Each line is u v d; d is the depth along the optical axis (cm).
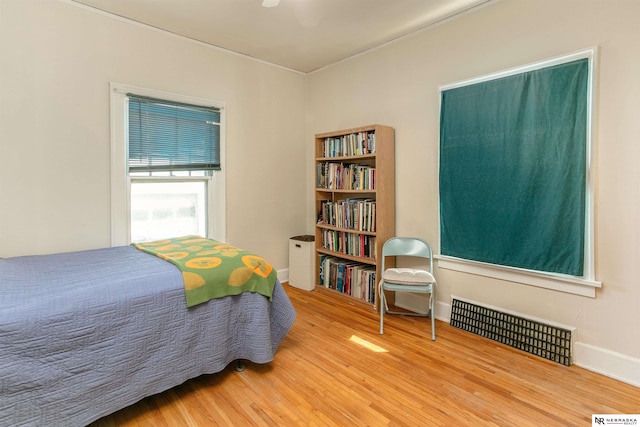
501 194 243
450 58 272
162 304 173
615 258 199
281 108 384
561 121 212
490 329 250
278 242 389
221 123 332
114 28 266
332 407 174
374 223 309
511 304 244
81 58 253
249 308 207
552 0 217
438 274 288
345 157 334
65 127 248
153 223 302
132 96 275
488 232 252
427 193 294
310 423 162
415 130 300
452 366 212
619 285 198
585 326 211
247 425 161
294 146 399
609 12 196
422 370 208
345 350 233
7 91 227
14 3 227
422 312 299
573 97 207
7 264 201
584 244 209
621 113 193
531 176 227
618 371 198
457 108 266
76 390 148
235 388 190
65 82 247
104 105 264
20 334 134
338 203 346
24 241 236
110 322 157
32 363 138
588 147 205
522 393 185
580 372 205
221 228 337
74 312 148
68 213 252
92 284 165
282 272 394
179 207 316
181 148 307
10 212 231
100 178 264
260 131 366
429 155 291
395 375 203
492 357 224
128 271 187
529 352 229
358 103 348
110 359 156
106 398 156
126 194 277
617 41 193
